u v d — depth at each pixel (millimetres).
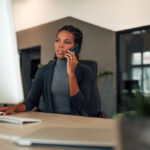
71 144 448
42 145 472
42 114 1084
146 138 282
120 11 3129
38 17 3789
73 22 3393
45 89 1673
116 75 3180
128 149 294
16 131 662
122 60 3211
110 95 3176
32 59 3801
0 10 826
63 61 1745
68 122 801
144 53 3113
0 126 757
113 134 504
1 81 905
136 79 3189
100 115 1715
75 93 1436
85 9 3324
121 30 3146
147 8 2910
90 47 3281
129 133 293
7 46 843
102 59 3248
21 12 4031
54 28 3557
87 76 1647
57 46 1971
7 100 921
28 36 3922
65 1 3467
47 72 1700
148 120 282
